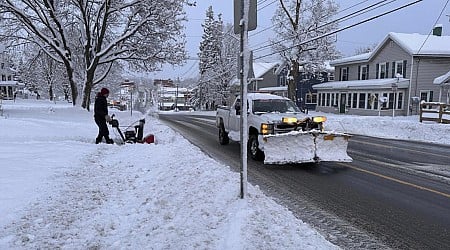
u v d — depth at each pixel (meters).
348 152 12.80
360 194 7.01
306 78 49.22
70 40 27.42
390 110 35.00
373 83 36.56
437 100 34.56
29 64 29.50
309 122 10.12
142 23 23.86
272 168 9.50
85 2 23.94
